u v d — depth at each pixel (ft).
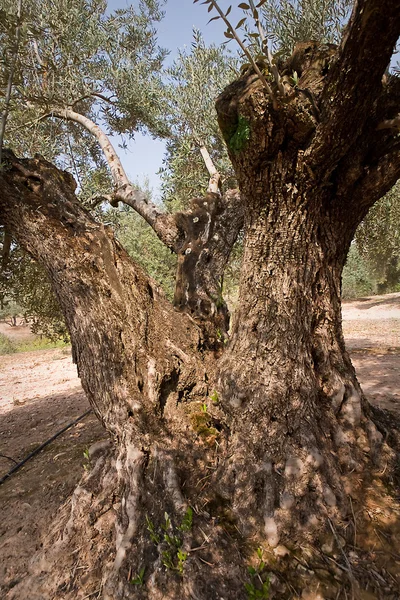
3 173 10.05
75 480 10.80
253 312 8.16
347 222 8.42
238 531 7.15
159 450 7.99
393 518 7.22
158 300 9.90
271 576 6.37
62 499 10.18
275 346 7.91
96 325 8.90
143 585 6.62
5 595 7.68
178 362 9.12
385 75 7.36
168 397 8.90
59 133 17.20
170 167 16.97
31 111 13.89
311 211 7.65
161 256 27.04
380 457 8.19
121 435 8.32
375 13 5.03
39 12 14.35
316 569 6.53
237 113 6.53
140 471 7.78
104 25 16.74
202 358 9.61
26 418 19.75
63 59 14.02
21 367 36.55
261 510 7.19
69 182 10.89
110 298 9.05
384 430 9.02
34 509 10.11
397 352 25.68
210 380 9.27
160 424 8.48
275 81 6.11
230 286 21.85
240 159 7.02
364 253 19.51
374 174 7.61
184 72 16.30
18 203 9.91
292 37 12.87
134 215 28.86
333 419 8.18
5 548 8.86
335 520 7.13
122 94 15.80
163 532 7.07
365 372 21.25
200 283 10.84
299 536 6.94
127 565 6.95
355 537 6.98
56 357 40.01
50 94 12.98
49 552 8.16
